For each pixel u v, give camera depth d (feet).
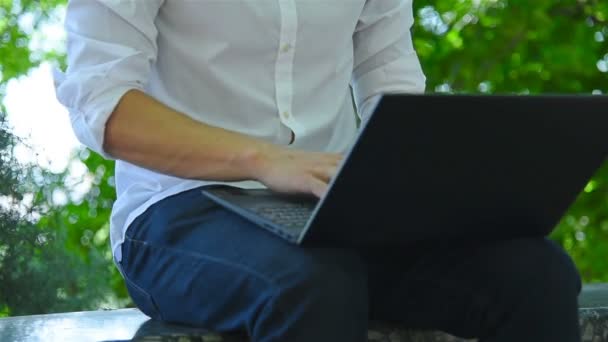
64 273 11.18
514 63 26.40
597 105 5.47
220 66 6.79
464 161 5.29
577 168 5.83
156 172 6.35
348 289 5.28
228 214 6.14
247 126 6.92
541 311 5.93
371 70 8.14
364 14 7.95
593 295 8.87
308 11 6.84
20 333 6.78
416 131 4.94
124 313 7.79
